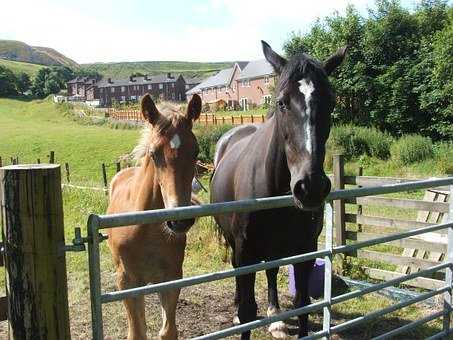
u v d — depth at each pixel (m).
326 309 3.48
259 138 4.41
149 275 3.87
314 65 3.38
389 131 23.98
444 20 24.50
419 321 4.28
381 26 24.30
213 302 6.04
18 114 67.00
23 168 2.04
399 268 7.26
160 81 113.31
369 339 5.09
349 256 7.12
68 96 106.50
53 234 2.09
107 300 2.27
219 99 80.31
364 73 24.55
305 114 3.21
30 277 2.07
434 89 21.58
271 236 4.07
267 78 68.75
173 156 3.37
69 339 2.20
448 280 4.51
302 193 3.11
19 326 2.12
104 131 39.81
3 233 2.11
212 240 8.16
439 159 17.97
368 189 3.56
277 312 5.35
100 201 12.30
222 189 4.98
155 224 3.60
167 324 3.74
